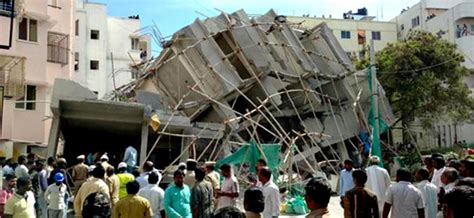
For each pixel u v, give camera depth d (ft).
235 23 91.25
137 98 84.64
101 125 74.90
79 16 164.45
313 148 87.35
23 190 30.58
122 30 177.68
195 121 87.61
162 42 89.04
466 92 133.59
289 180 68.23
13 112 85.71
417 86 126.82
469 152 81.41
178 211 31.12
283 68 95.96
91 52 168.04
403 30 216.33
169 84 89.10
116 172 44.45
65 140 88.22
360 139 100.12
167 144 85.35
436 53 130.11
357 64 139.13
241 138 82.84
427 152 133.28
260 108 86.17
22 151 87.61
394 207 26.53
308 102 97.40
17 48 86.63
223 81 85.76
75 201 33.14
